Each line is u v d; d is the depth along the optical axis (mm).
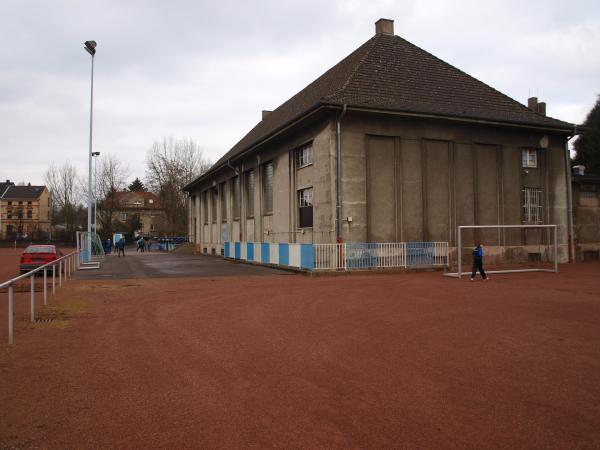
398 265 20469
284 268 22047
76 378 6223
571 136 25969
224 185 38281
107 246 49000
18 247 69625
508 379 6070
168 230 68250
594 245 27047
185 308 11562
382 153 21828
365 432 4543
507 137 24562
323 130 21453
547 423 4723
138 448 4250
